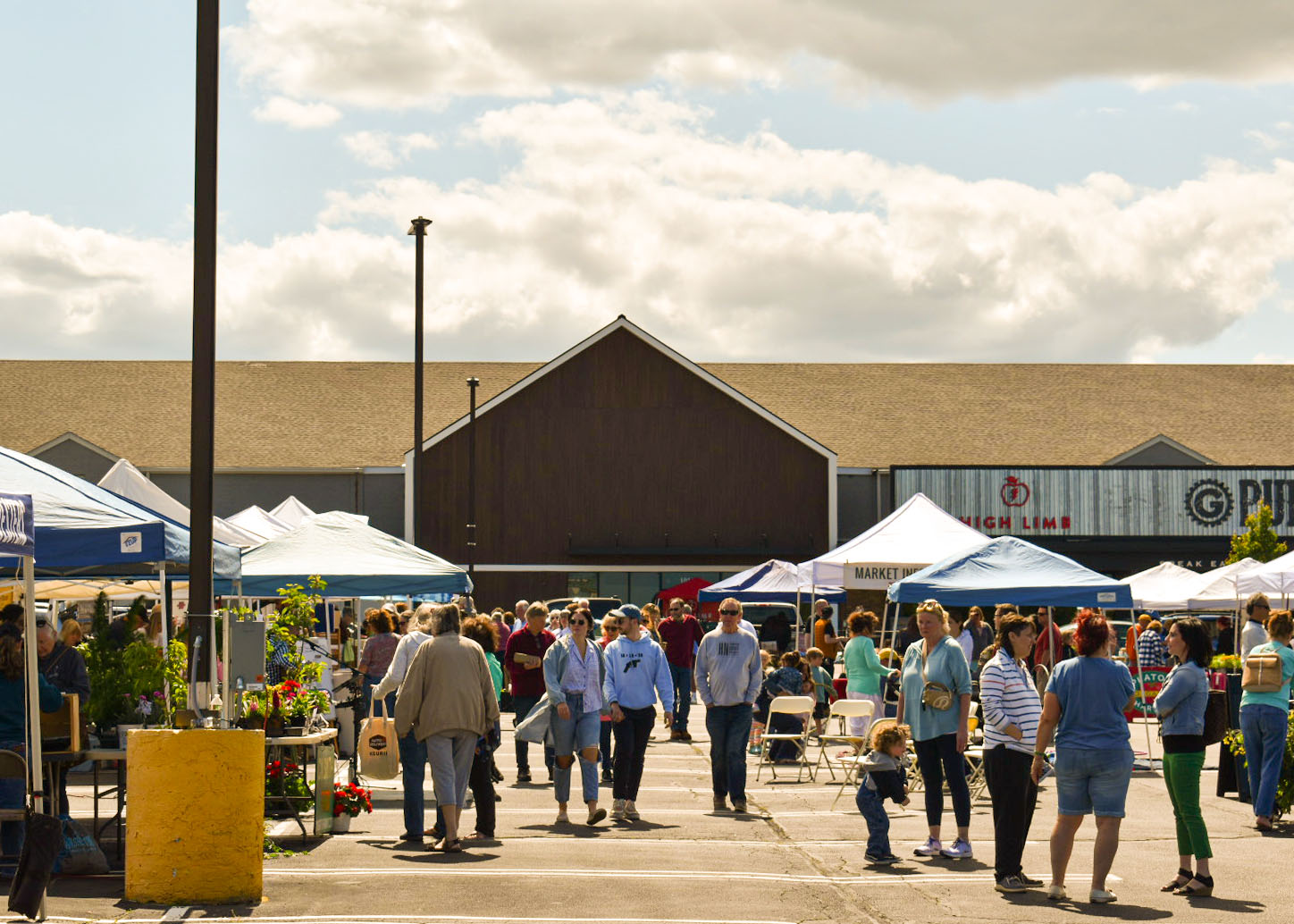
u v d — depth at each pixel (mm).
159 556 10828
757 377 55000
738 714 15266
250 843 9938
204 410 10547
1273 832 14070
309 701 13398
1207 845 10812
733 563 45688
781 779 18531
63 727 11180
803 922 9539
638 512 45656
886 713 21156
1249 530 41094
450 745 12344
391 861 11688
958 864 12008
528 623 18062
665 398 45844
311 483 47812
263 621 12914
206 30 10758
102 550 10766
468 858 11922
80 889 10383
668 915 9648
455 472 45375
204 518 10492
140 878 9859
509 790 17250
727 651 15266
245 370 53656
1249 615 17922
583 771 14188
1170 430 51719
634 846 12727
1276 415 53125
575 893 10359
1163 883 11250
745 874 11336
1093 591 17344
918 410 52500
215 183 10719
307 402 51719
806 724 19000
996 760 10867
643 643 14711
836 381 54781
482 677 12461
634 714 14539
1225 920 9789
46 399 51156
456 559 45156
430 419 51125
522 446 45594
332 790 13422
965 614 28266
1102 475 45344
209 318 10594
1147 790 17641
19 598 16297
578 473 45625
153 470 47719
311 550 18766
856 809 15695
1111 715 10367
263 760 10133
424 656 12367
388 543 19422
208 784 9859
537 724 14133
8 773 9922
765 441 45906
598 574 45438
